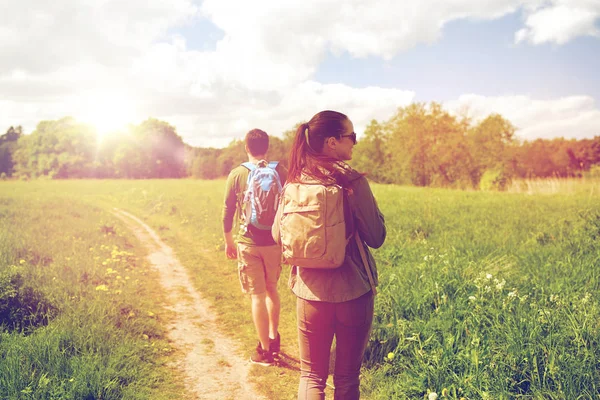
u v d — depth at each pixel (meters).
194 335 4.30
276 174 3.51
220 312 4.99
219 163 65.75
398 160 32.84
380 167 40.12
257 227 3.46
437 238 6.78
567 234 6.46
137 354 3.63
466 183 30.06
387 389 3.05
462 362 3.03
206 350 3.94
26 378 2.81
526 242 6.13
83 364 3.09
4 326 3.71
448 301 3.95
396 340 3.58
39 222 9.63
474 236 6.66
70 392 2.70
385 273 5.02
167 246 8.95
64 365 3.06
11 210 11.28
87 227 9.48
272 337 3.70
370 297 2.13
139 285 5.89
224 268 6.98
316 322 2.10
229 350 3.95
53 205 13.65
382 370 3.27
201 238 9.41
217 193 18.27
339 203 2.01
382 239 2.14
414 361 3.26
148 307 5.03
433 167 31.48
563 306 3.52
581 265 4.71
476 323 3.45
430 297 4.07
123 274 6.10
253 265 3.54
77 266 5.78
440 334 3.50
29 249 6.42
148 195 19.39
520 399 2.68
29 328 3.71
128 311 4.59
